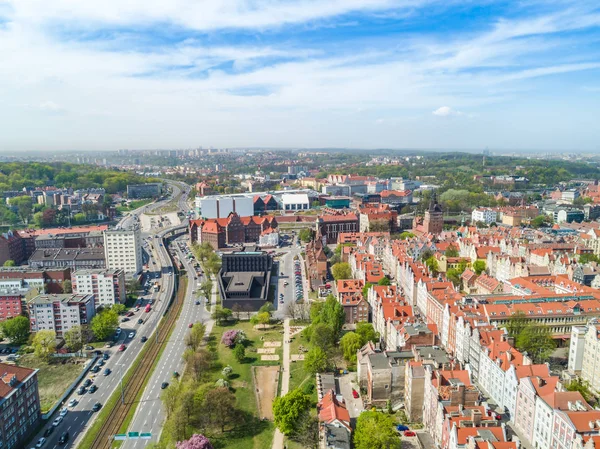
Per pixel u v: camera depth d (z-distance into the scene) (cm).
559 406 16612
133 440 19400
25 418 19612
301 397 19462
